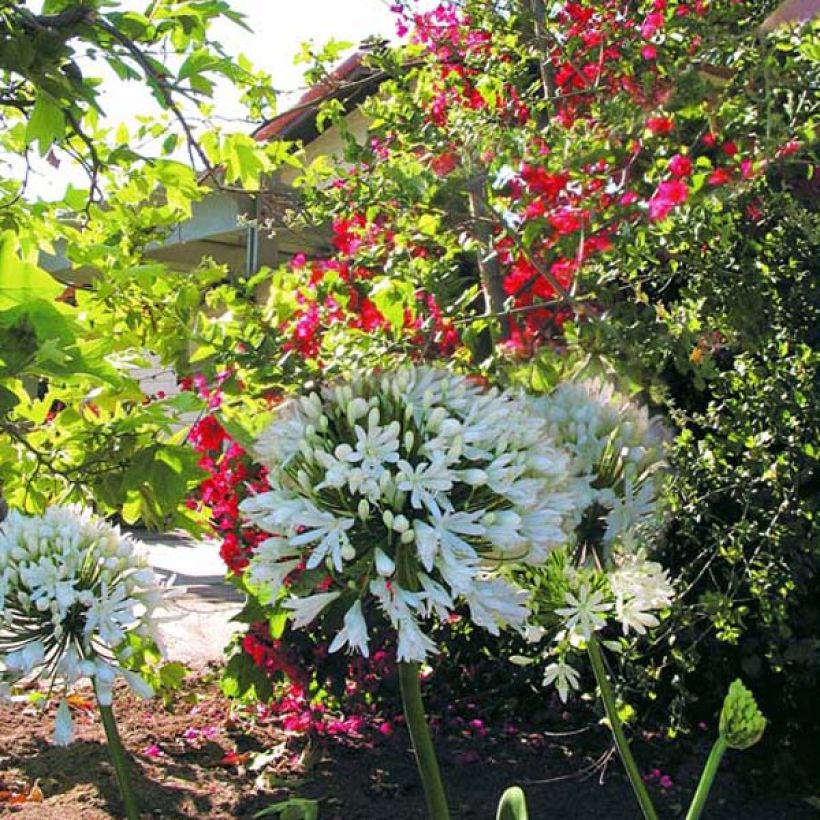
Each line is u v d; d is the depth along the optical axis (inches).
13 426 123.3
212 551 451.2
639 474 73.0
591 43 165.8
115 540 78.5
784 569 142.7
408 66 189.9
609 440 71.9
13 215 137.6
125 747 179.3
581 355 117.3
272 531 63.0
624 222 139.3
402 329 144.6
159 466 118.9
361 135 300.2
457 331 147.6
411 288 147.4
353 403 61.6
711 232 136.5
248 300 152.7
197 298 147.4
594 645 76.0
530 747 179.6
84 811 150.6
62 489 130.7
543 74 172.7
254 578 64.2
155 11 118.6
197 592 342.3
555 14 177.5
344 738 185.6
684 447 136.6
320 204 160.2
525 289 152.7
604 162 149.2
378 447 60.1
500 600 61.9
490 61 179.2
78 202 142.6
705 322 138.2
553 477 64.2
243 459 157.2
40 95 106.4
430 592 59.2
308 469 61.9
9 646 73.4
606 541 70.6
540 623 71.4
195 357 138.3
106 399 130.6
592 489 70.6
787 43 150.9
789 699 161.9
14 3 105.3
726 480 142.2
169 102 113.7
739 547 140.9
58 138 107.7
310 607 61.5
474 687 196.2
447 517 59.7
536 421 65.1
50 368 86.9
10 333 83.9
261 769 171.8
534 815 153.0
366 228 159.8
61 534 75.7
